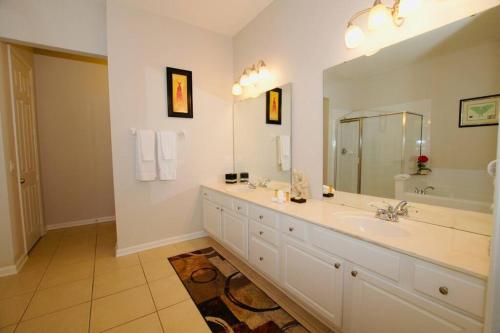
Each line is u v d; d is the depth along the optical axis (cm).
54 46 229
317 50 199
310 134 210
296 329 153
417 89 141
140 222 271
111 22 244
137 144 259
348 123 180
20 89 264
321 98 198
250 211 209
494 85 115
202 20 281
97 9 247
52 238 310
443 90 131
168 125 281
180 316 166
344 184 186
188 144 296
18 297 186
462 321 89
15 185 237
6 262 219
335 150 191
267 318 163
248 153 299
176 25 280
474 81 120
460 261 93
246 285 203
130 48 254
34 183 296
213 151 315
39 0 222
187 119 294
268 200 208
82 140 361
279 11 237
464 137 125
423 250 103
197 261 247
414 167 145
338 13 180
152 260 249
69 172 355
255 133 283
